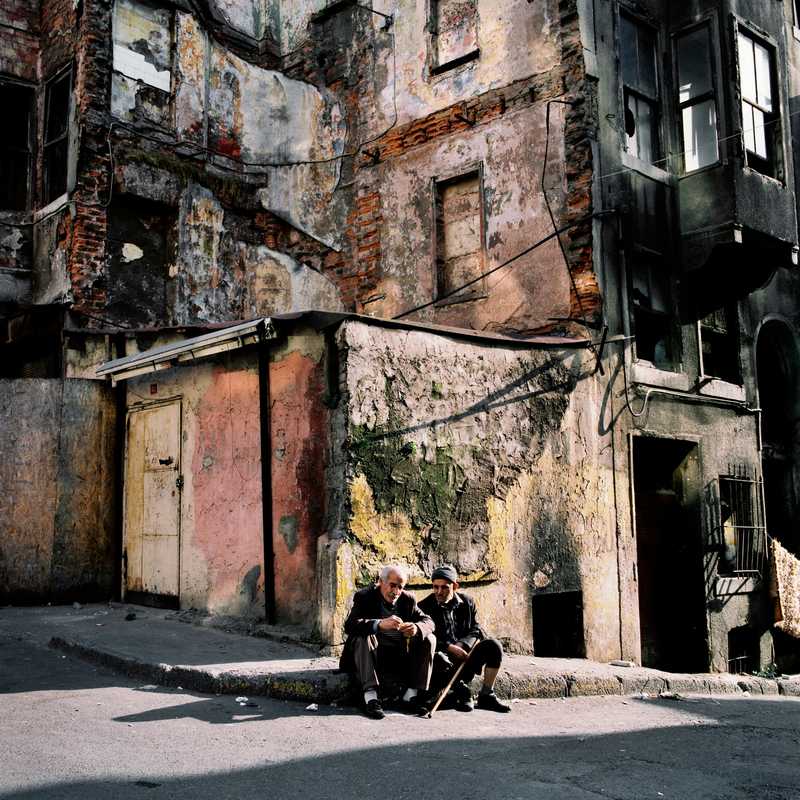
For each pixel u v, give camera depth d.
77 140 12.74
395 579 6.38
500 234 11.51
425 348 8.49
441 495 8.41
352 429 7.71
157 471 10.33
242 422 9.01
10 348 13.10
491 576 8.78
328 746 5.11
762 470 13.92
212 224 14.17
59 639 8.05
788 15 15.72
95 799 4.02
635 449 11.41
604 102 11.05
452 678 6.45
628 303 10.98
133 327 13.10
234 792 4.19
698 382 12.04
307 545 8.02
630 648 10.40
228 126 14.57
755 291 13.28
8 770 4.43
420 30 12.85
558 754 5.23
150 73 13.66
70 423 11.21
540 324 10.91
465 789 4.36
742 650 12.70
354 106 13.76
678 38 12.27
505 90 11.66
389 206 12.91
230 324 10.38
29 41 14.03
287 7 15.21
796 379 14.90
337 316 7.81
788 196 12.34
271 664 6.88
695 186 11.80
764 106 12.41
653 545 11.56
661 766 5.06
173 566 9.82
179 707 5.99
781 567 13.02
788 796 4.53
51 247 13.07
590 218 10.52
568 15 11.01
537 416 9.60
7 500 10.91
